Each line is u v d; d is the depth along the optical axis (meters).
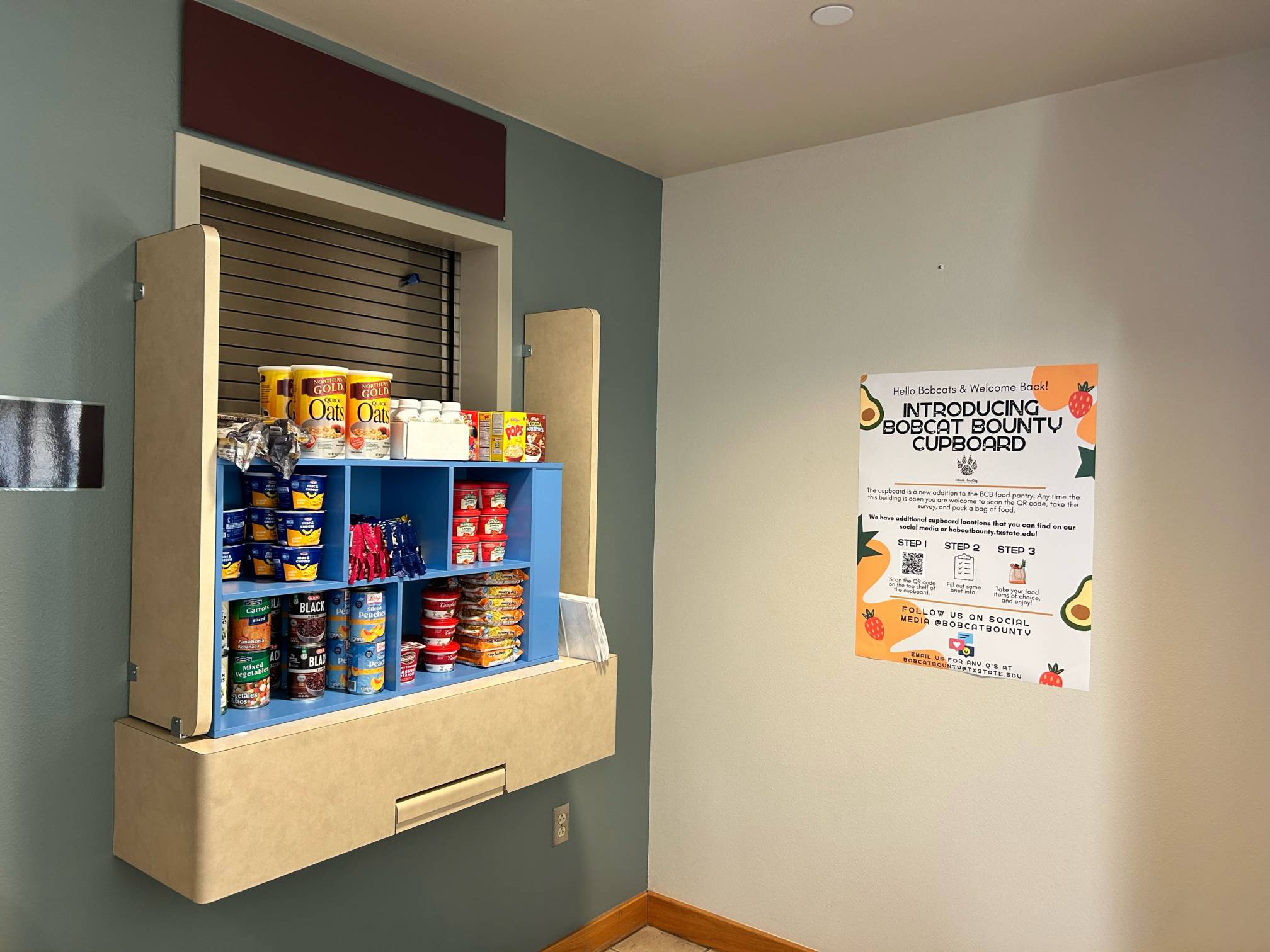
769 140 2.56
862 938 2.54
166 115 1.71
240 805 1.53
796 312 2.65
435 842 2.26
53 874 1.59
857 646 2.54
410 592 2.25
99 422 1.63
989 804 2.33
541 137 2.50
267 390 1.78
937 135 2.40
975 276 2.34
